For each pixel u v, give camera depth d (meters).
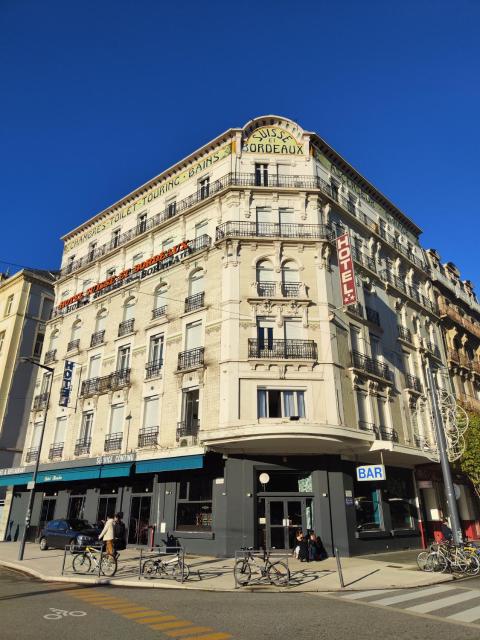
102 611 8.77
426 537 22.62
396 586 11.80
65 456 24.84
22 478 25.47
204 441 18.11
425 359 27.59
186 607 9.23
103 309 27.58
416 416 24.75
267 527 17.66
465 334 35.62
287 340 20.11
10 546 22.48
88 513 22.92
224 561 16.00
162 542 19.05
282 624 7.81
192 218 25.11
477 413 29.06
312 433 16.95
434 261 35.72
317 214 23.23
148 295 25.00
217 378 19.72
